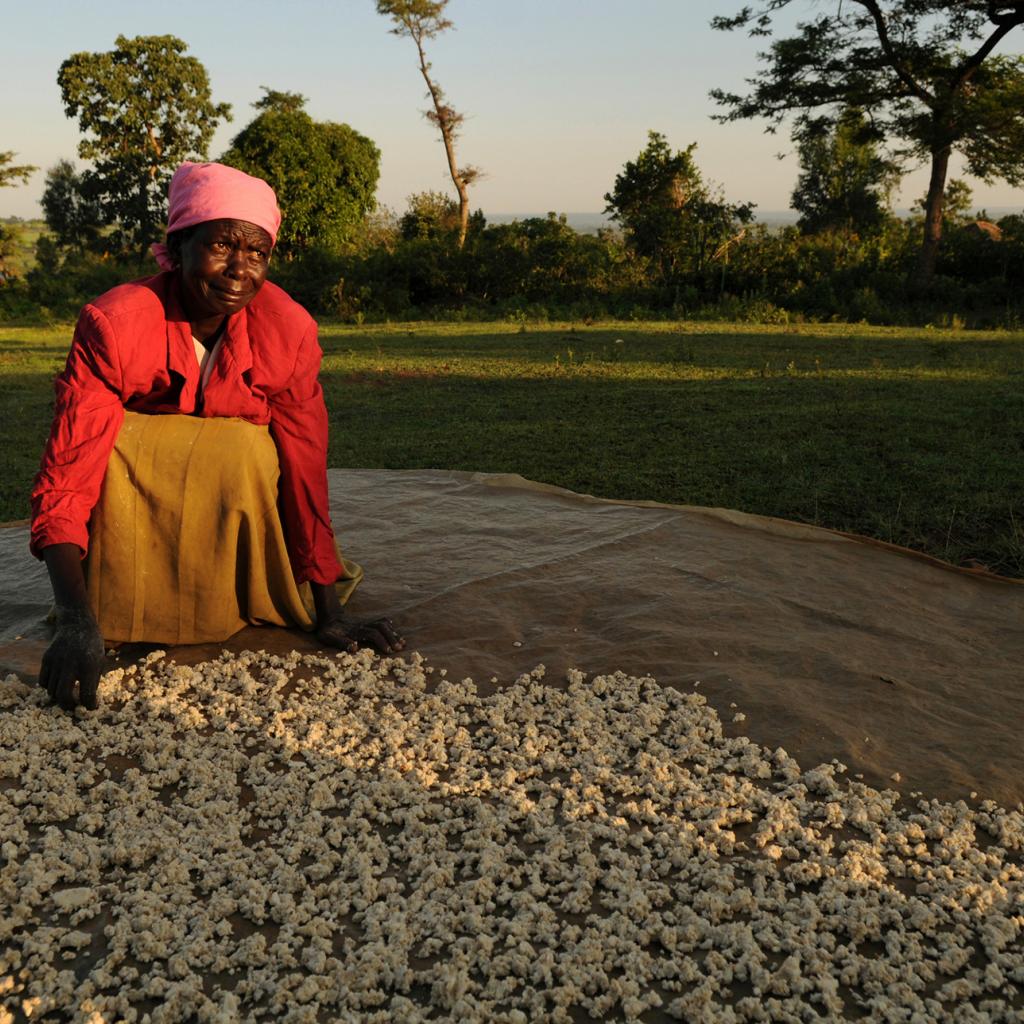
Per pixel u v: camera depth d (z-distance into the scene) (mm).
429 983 2004
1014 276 24844
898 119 24547
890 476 6055
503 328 19266
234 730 3008
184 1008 1933
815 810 2627
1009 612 3980
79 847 2412
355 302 24125
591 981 2016
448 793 2684
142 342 3133
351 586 3924
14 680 3227
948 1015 1937
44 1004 1933
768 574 4270
